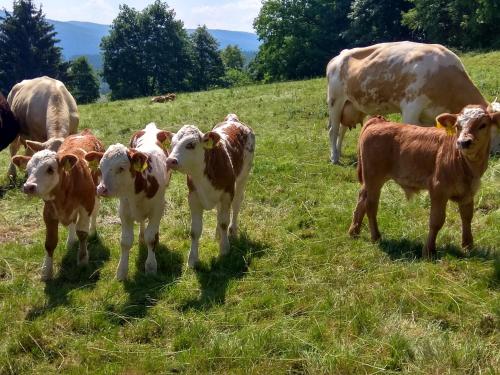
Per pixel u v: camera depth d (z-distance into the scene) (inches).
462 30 885.2
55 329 130.3
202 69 1743.4
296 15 1160.8
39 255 172.6
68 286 153.2
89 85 1720.0
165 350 120.3
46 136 247.6
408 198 162.7
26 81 276.7
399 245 161.0
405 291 131.0
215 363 113.0
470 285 132.4
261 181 230.7
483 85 372.5
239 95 507.2
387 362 108.2
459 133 139.1
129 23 1628.9
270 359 112.0
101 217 205.2
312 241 170.4
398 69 229.6
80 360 118.4
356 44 1060.5
